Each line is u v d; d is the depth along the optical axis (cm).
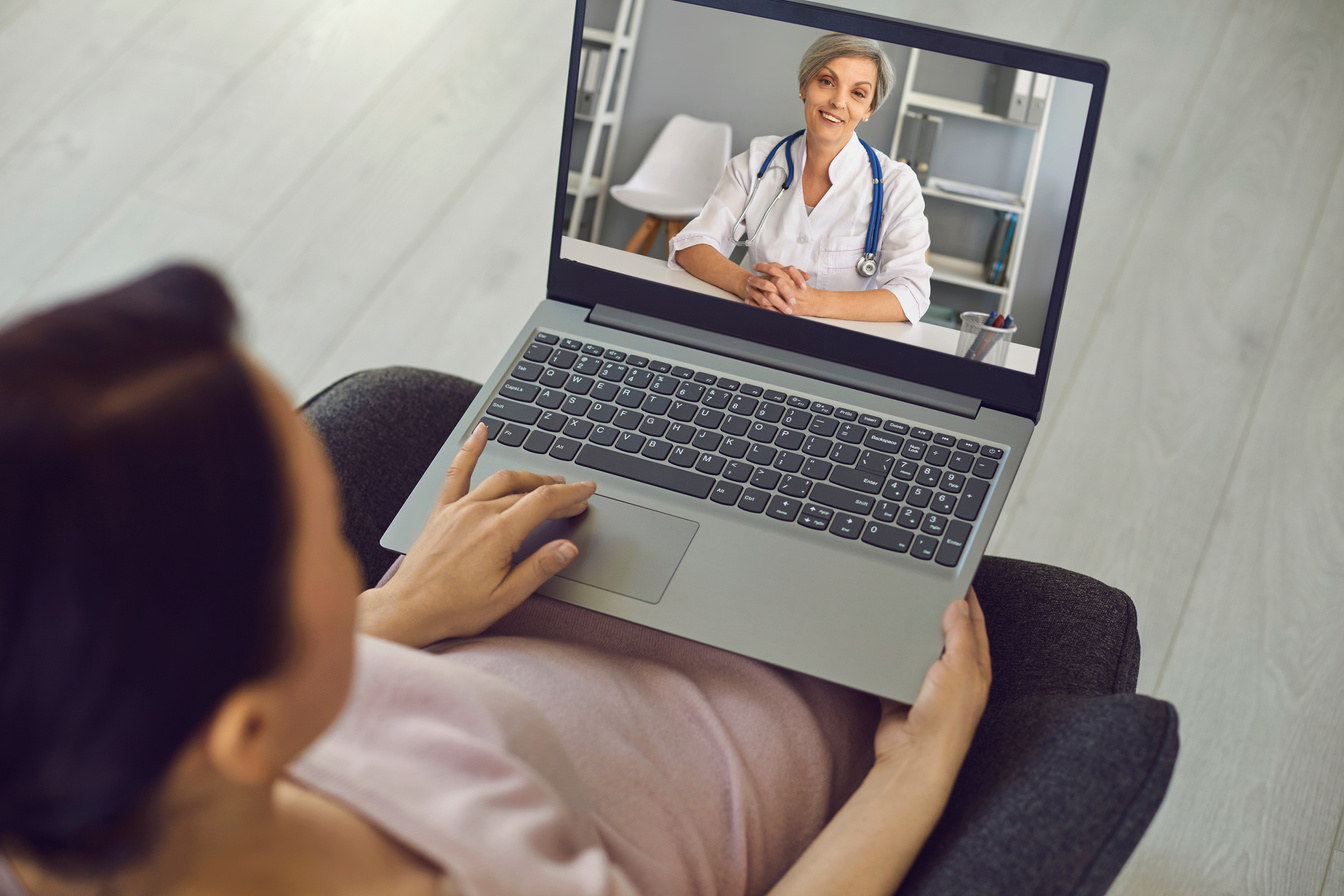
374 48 220
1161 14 212
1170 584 141
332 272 185
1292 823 117
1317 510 148
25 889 27
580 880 37
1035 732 56
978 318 76
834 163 76
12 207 192
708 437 75
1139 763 48
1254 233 180
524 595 62
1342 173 187
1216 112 197
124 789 22
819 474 72
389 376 87
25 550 19
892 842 51
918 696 59
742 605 65
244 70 216
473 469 72
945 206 75
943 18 214
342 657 27
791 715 60
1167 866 114
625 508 71
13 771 21
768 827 55
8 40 221
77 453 19
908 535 68
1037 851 46
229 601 21
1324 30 207
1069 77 70
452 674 44
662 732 57
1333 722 126
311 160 201
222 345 22
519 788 39
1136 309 172
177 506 20
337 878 31
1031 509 150
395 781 36
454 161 201
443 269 186
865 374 78
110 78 215
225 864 28
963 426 74
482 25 224
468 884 33
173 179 198
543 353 81
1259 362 165
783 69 75
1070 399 162
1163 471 153
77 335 20
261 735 25
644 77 77
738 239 80
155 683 20
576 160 81
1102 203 186
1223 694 129
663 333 81
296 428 25
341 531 78
